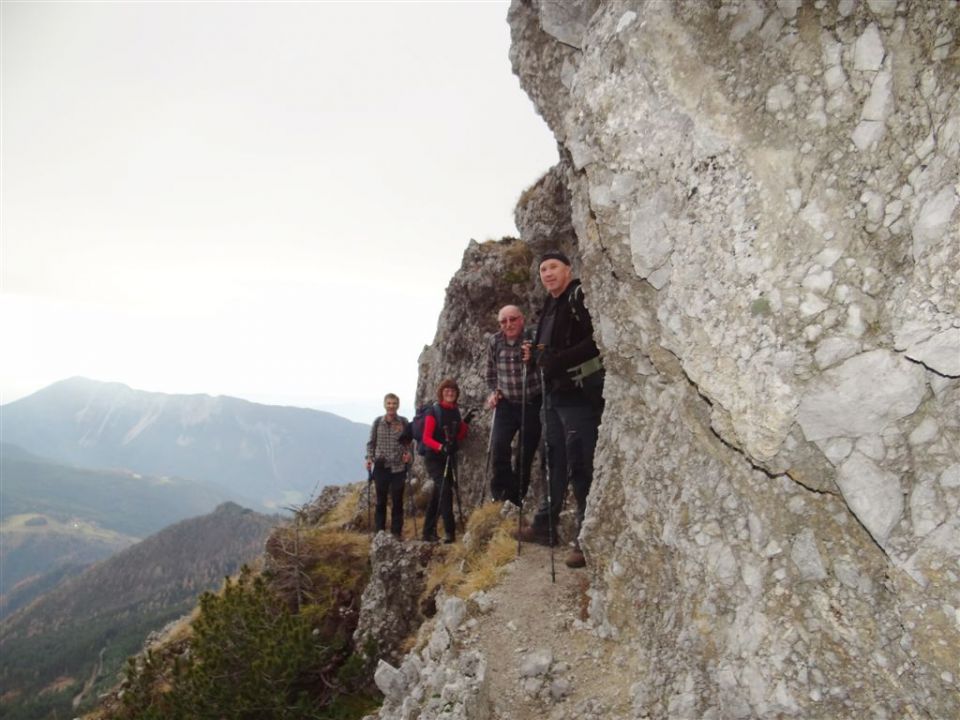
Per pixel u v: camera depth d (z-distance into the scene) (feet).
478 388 46.44
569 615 19.27
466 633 19.66
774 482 12.37
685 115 13.79
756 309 12.18
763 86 12.80
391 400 40.86
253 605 36.06
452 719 15.07
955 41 10.25
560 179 46.19
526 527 25.72
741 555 12.80
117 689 43.32
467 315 51.08
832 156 11.66
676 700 13.19
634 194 15.03
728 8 13.33
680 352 13.74
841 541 11.23
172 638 45.83
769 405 11.75
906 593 10.05
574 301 21.50
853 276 11.04
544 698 16.28
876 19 11.31
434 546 34.91
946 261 9.90
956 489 9.66
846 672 10.71
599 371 21.33
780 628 11.77
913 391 10.17
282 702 30.76
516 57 29.96
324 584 41.86
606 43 16.07
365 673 31.76
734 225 12.78
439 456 36.42
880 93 11.14
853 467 10.78
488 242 55.67
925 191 10.32
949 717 9.35
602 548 18.69
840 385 10.93
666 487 15.24
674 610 14.43
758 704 11.59
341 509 60.70
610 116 15.60
